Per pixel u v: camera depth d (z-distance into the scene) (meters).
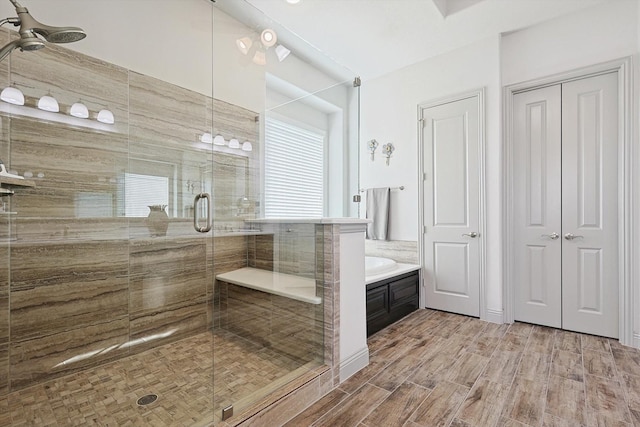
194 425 1.47
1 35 1.76
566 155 2.87
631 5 2.54
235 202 2.81
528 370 2.11
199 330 2.56
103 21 2.14
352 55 3.52
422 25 2.98
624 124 2.55
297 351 2.09
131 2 2.29
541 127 3.00
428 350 2.45
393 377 2.04
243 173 2.87
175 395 1.73
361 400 1.79
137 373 1.97
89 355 2.03
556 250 2.92
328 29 3.04
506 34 3.12
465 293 3.33
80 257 2.02
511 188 3.11
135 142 2.29
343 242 2.06
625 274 2.54
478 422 1.58
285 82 2.97
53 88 1.93
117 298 2.17
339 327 1.99
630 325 2.51
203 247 2.61
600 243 2.71
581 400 1.75
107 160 2.15
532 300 3.04
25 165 1.82
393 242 3.88
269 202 2.78
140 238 2.29
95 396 1.73
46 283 1.89
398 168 3.86
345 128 3.13
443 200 3.48
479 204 3.22
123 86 2.23
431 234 3.57
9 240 1.77
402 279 3.28
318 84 3.04
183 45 2.56
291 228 2.28
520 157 3.11
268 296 2.29
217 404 1.60
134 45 2.30
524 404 1.73
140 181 2.30
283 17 2.86
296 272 2.19
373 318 2.82
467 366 2.18
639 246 2.47
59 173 1.94
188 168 2.56
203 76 2.67
